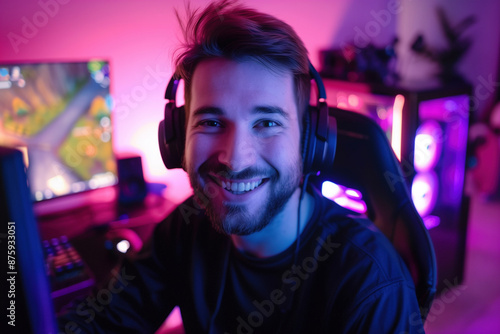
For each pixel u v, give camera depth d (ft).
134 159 5.44
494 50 10.24
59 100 4.74
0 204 1.29
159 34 5.69
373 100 5.89
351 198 5.03
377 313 2.42
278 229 2.67
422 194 6.20
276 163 2.42
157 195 5.74
